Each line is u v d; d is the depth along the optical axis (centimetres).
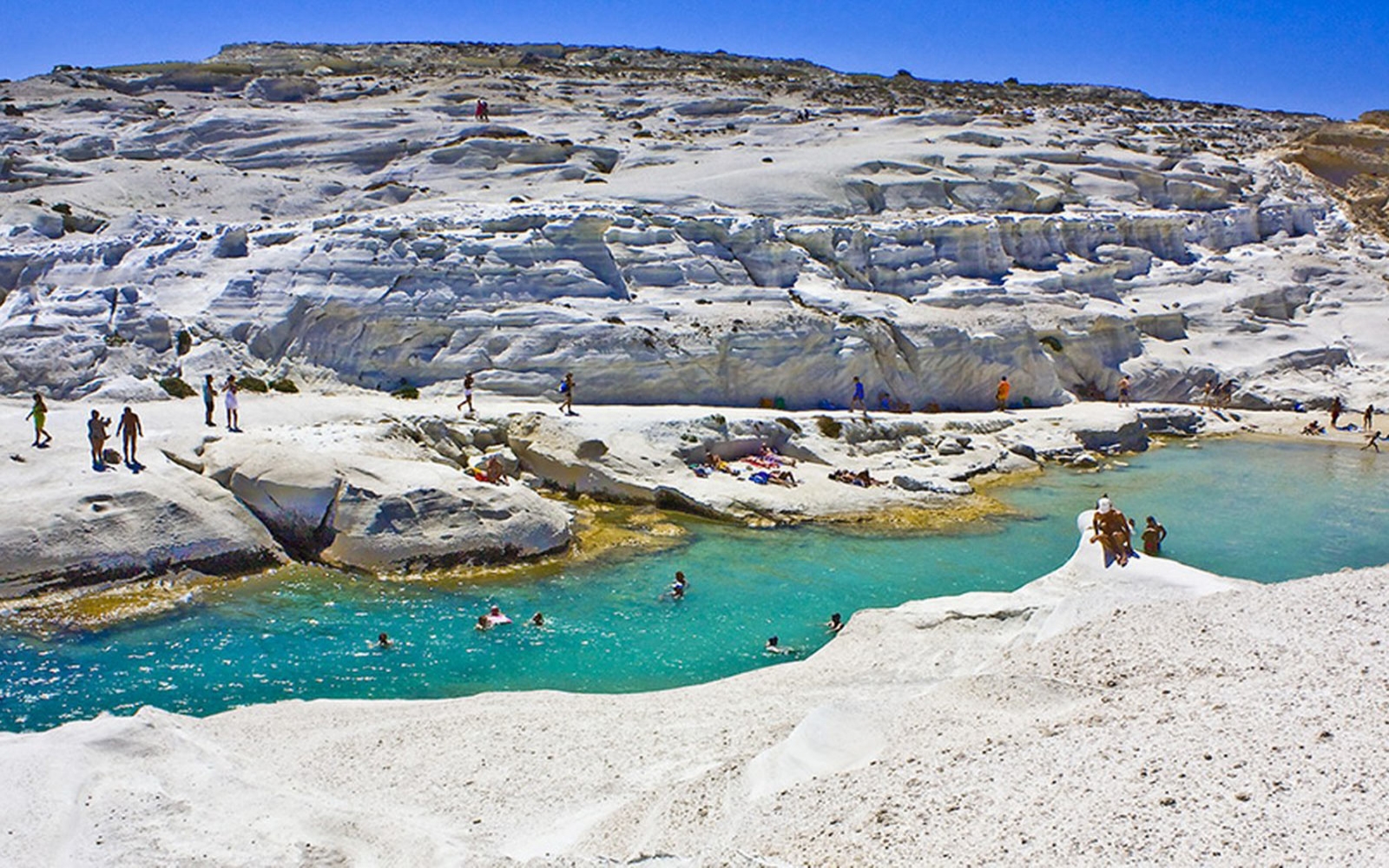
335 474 2359
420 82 7094
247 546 2253
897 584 2269
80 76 6266
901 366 3788
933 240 4562
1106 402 4331
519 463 2970
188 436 2552
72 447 2417
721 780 1150
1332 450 3803
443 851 1019
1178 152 6425
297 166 5041
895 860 866
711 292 3853
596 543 2497
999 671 1305
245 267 3512
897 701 1262
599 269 3734
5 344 3039
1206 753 930
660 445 2953
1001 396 3881
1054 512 2880
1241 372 4581
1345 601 1272
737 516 2708
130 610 2017
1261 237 5766
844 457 3194
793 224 4394
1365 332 4866
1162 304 4847
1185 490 3169
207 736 1398
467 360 3362
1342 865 738
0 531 2053
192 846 971
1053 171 5734
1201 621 1306
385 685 1741
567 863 962
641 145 5600
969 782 979
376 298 3412
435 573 2262
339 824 1057
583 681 1772
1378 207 6209
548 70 8150
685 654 1889
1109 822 844
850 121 6606
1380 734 909
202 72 6450
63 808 1004
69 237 3791
